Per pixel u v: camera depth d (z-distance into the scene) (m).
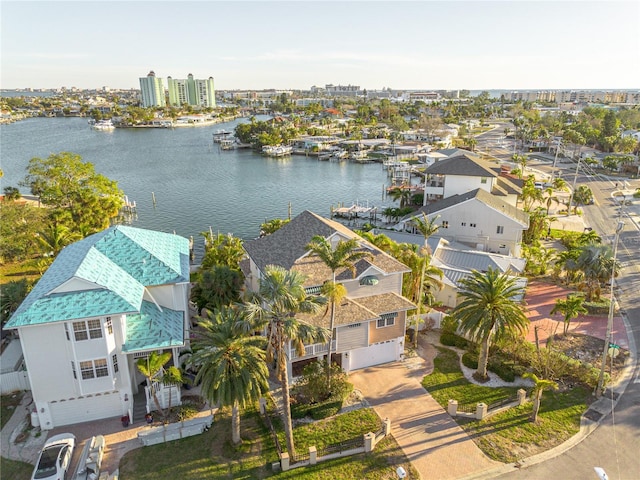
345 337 36.72
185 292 39.38
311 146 193.12
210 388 26.89
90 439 29.98
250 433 31.00
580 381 35.84
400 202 99.38
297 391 34.75
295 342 27.52
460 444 29.67
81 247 39.28
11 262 61.72
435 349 41.84
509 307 34.72
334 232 38.94
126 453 29.19
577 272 54.66
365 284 37.72
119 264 37.03
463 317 35.75
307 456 28.69
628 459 28.16
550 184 109.44
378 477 27.16
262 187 129.25
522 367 37.28
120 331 31.55
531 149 175.75
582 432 30.58
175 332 34.16
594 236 61.91
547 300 51.44
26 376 35.50
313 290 35.84
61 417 31.73
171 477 27.27
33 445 30.08
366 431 30.98
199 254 76.00
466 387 35.84
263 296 27.05
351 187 129.38
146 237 42.44
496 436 30.30
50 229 58.03
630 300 50.81
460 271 52.00
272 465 27.92
